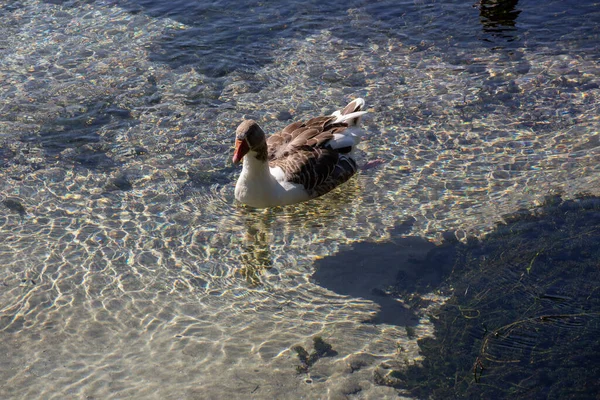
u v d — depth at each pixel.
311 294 3.99
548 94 4.98
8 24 5.69
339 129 4.58
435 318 3.86
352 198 4.46
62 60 5.36
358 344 3.79
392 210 4.37
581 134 4.70
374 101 5.01
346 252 4.17
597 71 5.12
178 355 3.78
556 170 4.50
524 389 3.60
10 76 5.22
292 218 4.37
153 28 5.64
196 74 5.24
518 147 4.65
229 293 4.01
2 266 4.10
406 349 3.76
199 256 4.18
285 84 5.16
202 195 4.48
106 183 4.53
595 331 3.77
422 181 4.51
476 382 3.63
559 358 3.69
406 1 5.85
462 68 5.21
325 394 3.64
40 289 4.01
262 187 4.36
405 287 3.99
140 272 4.09
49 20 5.73
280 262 4.14
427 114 4.90
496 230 4.20
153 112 4.97
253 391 3.66
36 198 4.43
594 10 5.66
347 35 5.53
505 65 5.22
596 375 3.63
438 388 3.63
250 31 5.59
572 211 4.25
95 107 5.00
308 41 5.49
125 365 3.75
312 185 4.45
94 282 4.05
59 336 3.85
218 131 4.83
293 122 4.87
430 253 4.12
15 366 3.75
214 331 3.86
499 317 3.84
